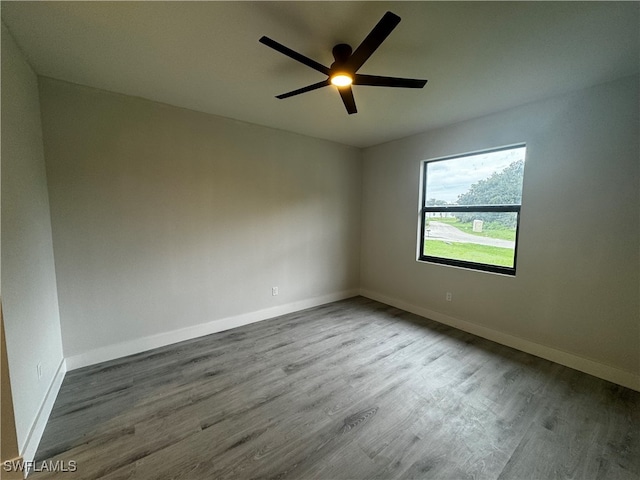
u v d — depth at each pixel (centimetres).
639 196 209
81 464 147
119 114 248
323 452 155
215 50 185
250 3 144
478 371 237
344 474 142
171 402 196
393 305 409
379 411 188
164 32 167
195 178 292
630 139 212
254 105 274
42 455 152
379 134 369
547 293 258
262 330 320
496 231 300
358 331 318
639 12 146
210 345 282
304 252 389
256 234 341
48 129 219
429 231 367
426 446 159
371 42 138
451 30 164
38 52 185
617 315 221
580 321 239
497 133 286
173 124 276
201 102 268
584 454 154
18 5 141
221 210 311
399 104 267
